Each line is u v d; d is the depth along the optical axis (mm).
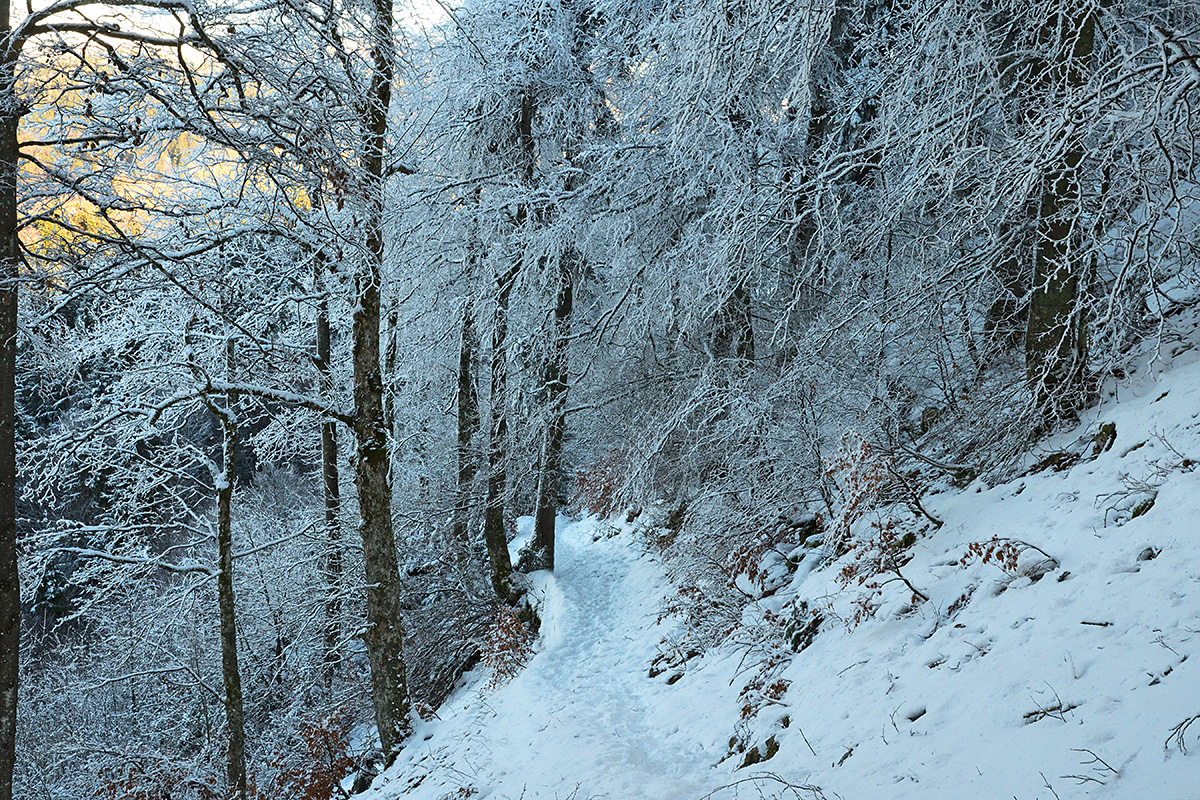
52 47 6539
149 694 16938
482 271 15016
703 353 13078
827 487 9812
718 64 8742
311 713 14227
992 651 5305
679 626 10500
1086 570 5484
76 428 13359
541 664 11062
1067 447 7246
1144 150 6121
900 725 5172
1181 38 5414
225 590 11023
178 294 12242
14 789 16016
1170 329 7457
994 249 8258
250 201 10594
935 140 7891
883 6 10492
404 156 11648
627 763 6984
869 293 9930
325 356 15336
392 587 11328
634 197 12898
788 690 6824
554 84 14312
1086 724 4090
